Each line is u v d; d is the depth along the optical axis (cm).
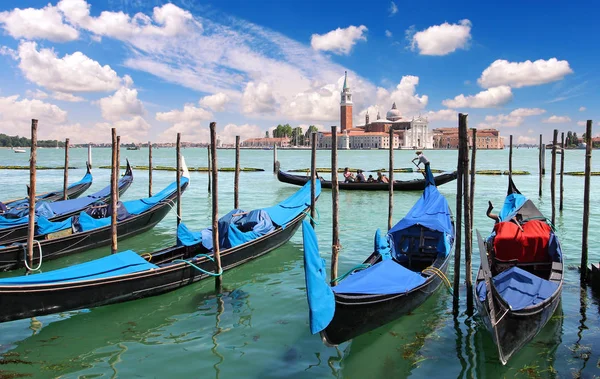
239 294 1046
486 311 780
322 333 729
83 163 6750
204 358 757
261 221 1371
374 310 799
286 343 807
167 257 1150
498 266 994
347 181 2998
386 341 812
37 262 1275
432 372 711
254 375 705
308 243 721
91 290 896
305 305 980
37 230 1346
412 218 1148
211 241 1206
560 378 688
